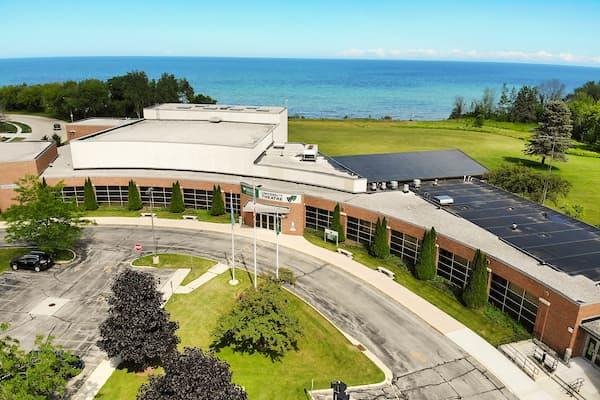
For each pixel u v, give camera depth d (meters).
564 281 31.91
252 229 50.81
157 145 58.12
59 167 59.78
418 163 60.12
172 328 27.31
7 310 34.16
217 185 54.12
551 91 176.50
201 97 134.50
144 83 122.81
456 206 47.59
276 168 55.03
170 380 19.81
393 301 36.84
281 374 28.17
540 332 31.52
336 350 30.58
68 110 120.81
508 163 89.12
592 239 39.41
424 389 27.05
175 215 54.53
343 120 147.25
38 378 20.66
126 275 26.61
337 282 39.69
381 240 43.62
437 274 41.00
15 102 138.75
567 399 26.28
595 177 81.44
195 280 39.31
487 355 30.27
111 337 25.78
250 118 75.88
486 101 165.88
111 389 26.31
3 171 51.62
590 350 29.17
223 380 20.16
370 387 27.16
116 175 55.91
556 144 85.12
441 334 32.59
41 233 39.94
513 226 41.50
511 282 33.78
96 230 49.62
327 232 47.53
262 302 29.61
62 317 33.47
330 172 54.81
